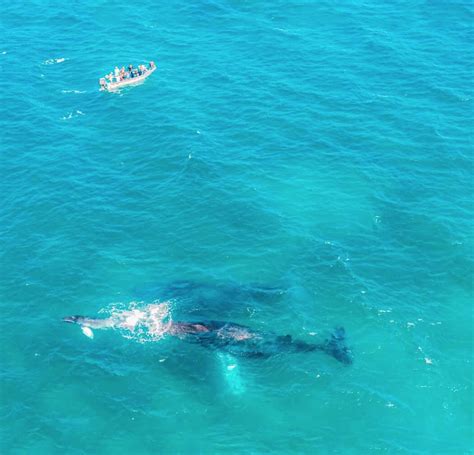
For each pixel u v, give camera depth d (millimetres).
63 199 86000
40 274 76312
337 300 71562
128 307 71625
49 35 118625
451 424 60938
